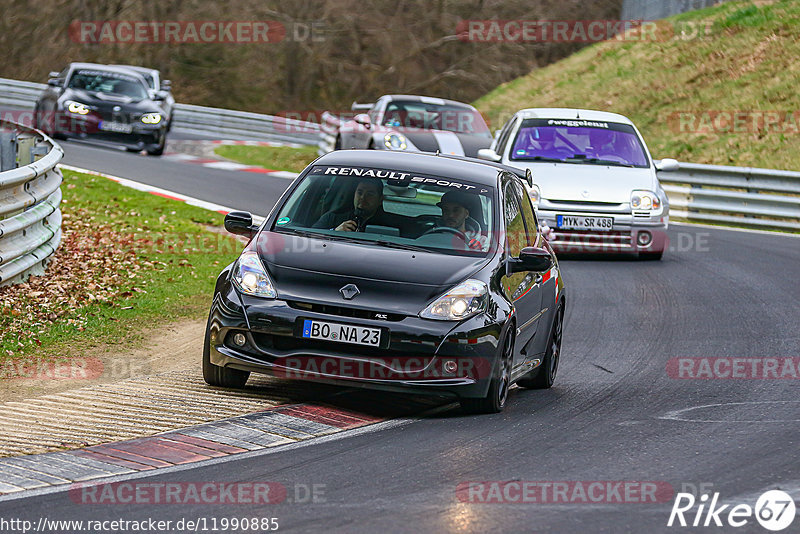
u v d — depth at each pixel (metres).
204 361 26.52
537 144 55.16
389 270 25.80
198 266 45.34
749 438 23.88
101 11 182.00
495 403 25.77
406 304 25.02
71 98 84.06
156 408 24.78
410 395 27.55
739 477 20.70
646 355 34.31
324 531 16.86
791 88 103.12
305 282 25.44
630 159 54.91
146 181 68.56
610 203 52.16
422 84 168.50
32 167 37.59
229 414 24.42
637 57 125.00
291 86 171.38
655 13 143.50
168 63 177.62
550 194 52.00
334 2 171.88
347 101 170.38
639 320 39.81
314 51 171.75
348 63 171.62
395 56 170.50
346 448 22.09
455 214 27.92
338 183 28.69
